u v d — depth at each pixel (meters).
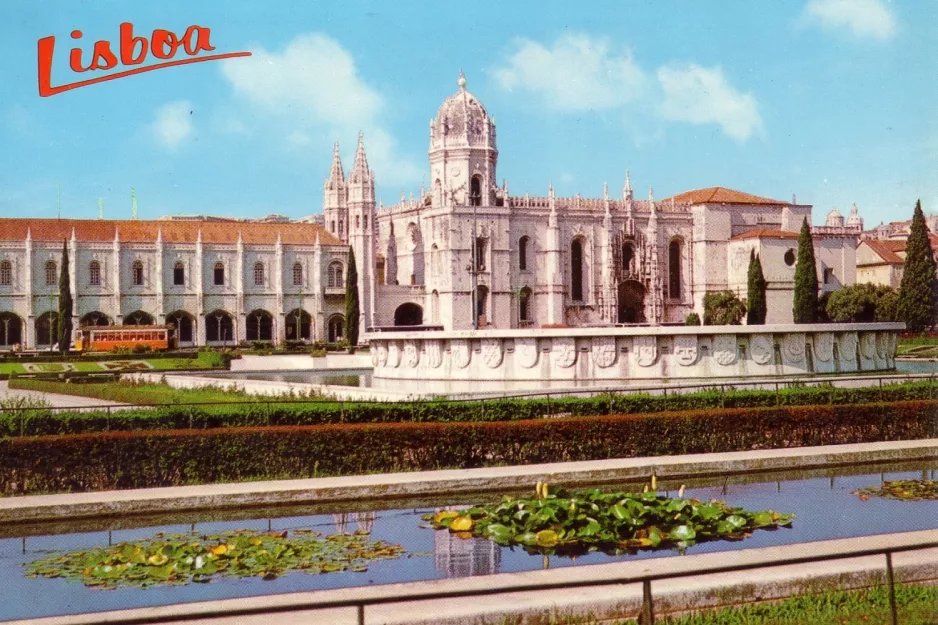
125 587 20.47
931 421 39.69
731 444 37.38
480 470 30.91
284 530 25.22
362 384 64.69
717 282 157.38
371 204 152.88
